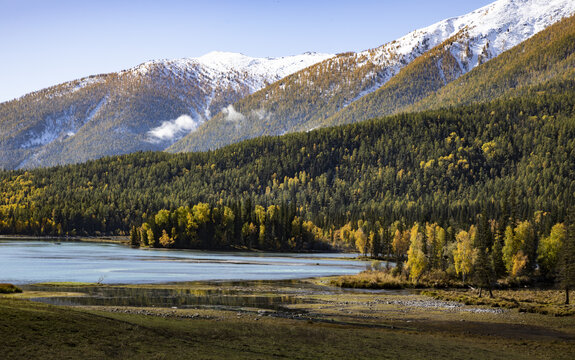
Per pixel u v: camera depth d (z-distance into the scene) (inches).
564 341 2235.5
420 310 2930.6
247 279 4387.3
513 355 1908.2
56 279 3929.6
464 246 4650.6
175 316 2282.2
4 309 1705.2
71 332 1631.4
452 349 1932.8
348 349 1817.2
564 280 3442.4
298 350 1755.7
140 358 1491.1
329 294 3513.8
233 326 2055.9
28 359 1364.4
